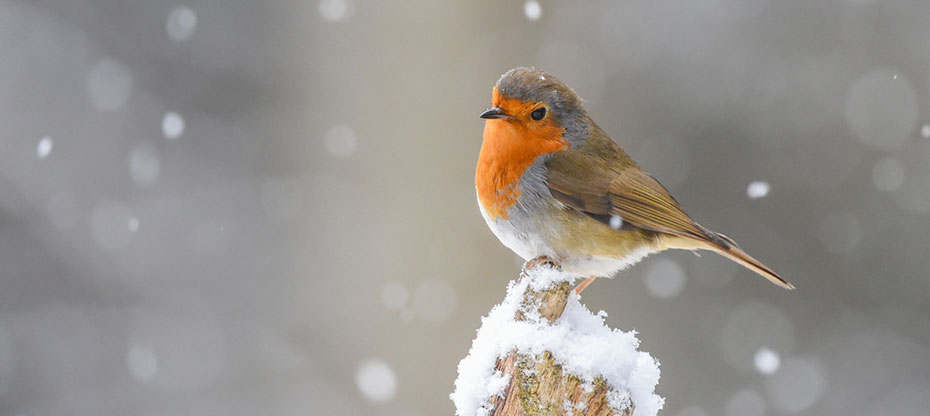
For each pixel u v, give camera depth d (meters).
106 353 14.37
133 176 15.42
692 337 13.74
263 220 14.39
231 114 15.67
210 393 13.58
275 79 15.03
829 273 14.39
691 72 14.92
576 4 13.49
